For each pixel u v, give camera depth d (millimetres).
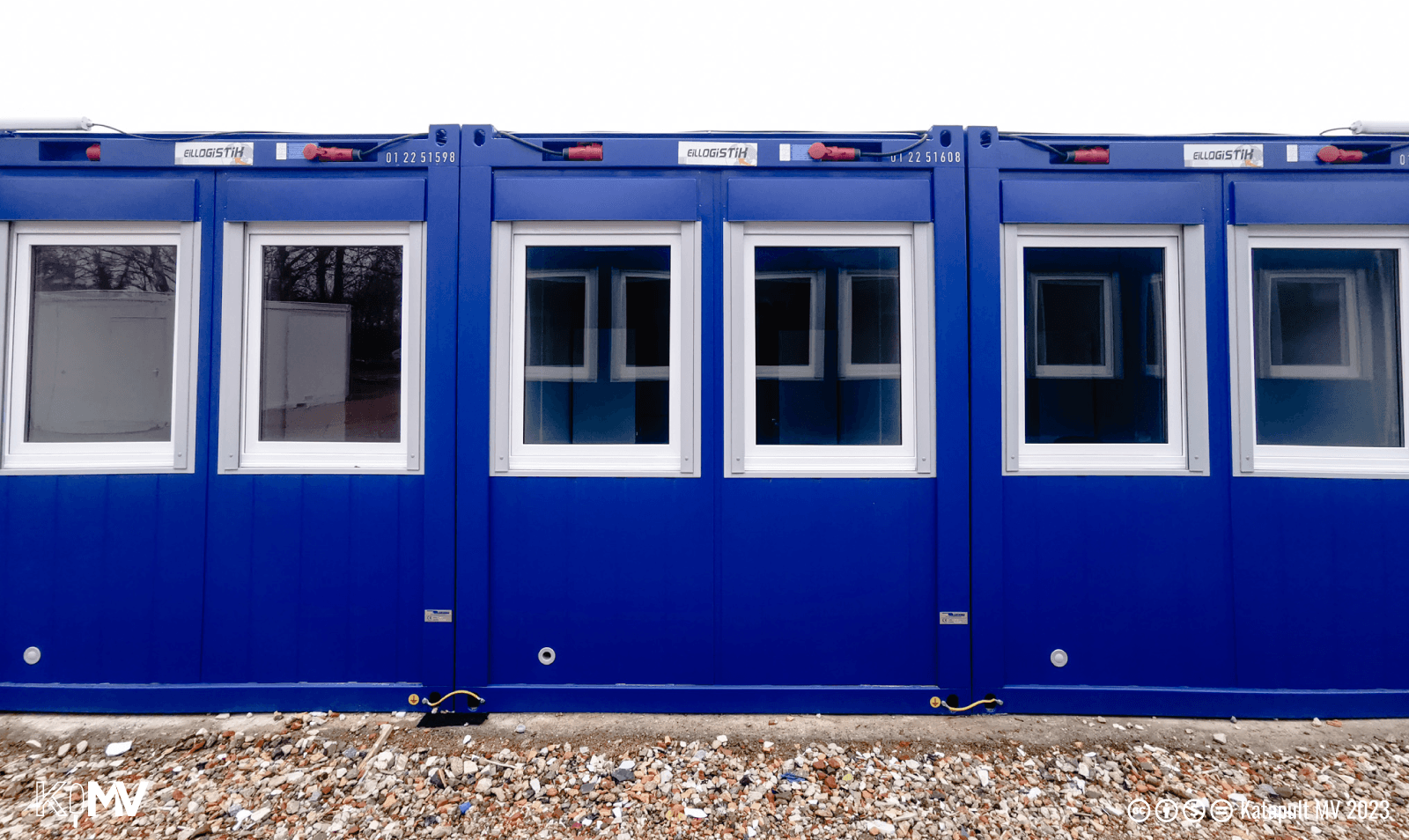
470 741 2859
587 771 2688
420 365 3102
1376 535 3037
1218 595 3045
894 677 3066
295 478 3086
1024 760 2768
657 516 3084
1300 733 2932
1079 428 3141
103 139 3074
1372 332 3127
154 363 3146
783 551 3082
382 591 3082
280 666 3072
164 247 3143
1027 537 3070
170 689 3035
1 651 3043
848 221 3105
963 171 3107
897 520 3082
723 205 3117
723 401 3094
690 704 3051
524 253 3154
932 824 2416
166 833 2354
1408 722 2994
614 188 3109
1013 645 3066
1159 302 3152
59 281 3139
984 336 3070
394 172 3117
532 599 3072
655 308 3160
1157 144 3102
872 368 3154
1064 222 3088
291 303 3146
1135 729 2955
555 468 3117
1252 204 3066
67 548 3059
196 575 3062
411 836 2344
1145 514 3068
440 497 3053
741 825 2410
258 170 3107
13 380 3111
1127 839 2354
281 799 2533
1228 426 3066
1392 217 3051
